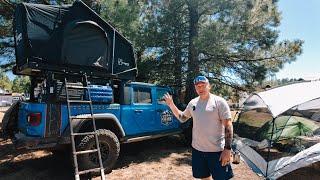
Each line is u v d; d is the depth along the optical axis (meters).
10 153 7.53
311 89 5.87
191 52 10.46
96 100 6.12
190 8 10.69
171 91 8.26
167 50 10.95
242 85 11.90
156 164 6.76
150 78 11.19
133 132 6.88
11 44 9.75
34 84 6.63
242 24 10.31
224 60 11.16
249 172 6.21
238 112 7.64
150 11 10.84
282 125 6.00
